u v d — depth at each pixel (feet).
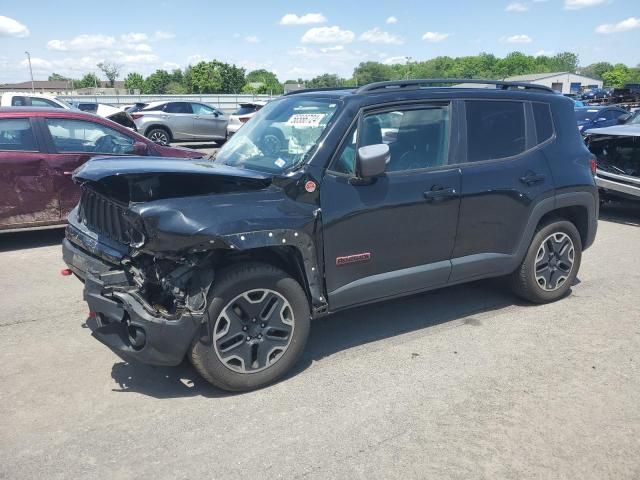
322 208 12.25
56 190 22.97
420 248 13.92
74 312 16.34
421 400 11.73
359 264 13.02
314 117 13.33
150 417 11.05
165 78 347.97
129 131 25.25
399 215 13.33
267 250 12.05
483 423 10.92
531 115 16.06
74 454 9.89
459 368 13.12
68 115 23.58
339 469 9.57
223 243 10.75
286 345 12.19
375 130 13.28
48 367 13.01
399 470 9.55
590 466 9.71
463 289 18.47
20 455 9.84
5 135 22.12
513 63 401.08
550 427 10.81
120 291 11.14
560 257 16.90
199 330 11.08
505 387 12.26
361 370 13.00
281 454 9.95
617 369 13.10
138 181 11.02
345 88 14.92
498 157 15.17
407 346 14.28
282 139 13.62
